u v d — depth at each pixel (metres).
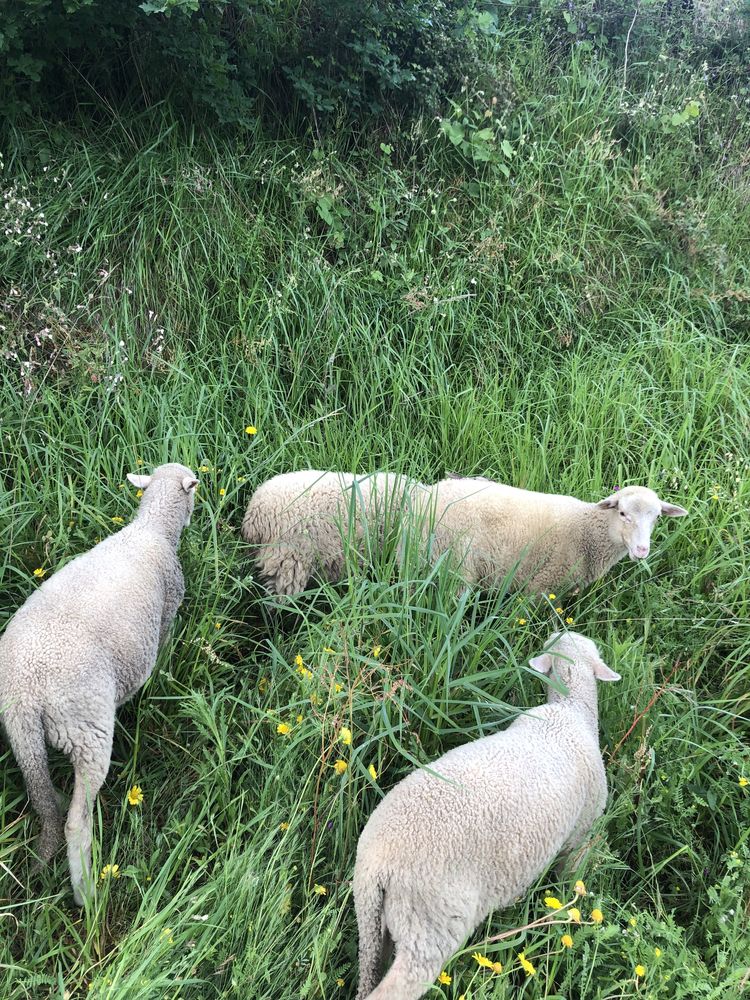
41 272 3.17
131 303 3.29
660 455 3.33
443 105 4.27
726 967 1.82
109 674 1.97
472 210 4.09
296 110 3.95
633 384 3.60
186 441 2.82
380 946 1.73
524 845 1.80
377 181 3.90
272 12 3.82
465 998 1.65
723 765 2.35
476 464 3.17
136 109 3.65
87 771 1.88
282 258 3.52
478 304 3.76
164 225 3.46
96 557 2.17
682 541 3.00
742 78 5.20
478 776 1.84
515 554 2.77
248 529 2.66
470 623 2.49
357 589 2.35
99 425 2.85
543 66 4.76
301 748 2.07
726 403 3.60
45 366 2.97
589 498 3.14
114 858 1.89
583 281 4.04
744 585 2.74
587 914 1.92
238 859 1.83
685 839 2.15
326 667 2.12
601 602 2.84
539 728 2.05
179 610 2.46
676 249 4.29
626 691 2.36
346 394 3.44
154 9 3.11
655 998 1.70
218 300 3.40
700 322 4.14
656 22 5.15
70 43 3.33
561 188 4.26
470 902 1.73
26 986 1.64
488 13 4.39
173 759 2.13
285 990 1.68
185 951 1.70
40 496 2.52
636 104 4.76
